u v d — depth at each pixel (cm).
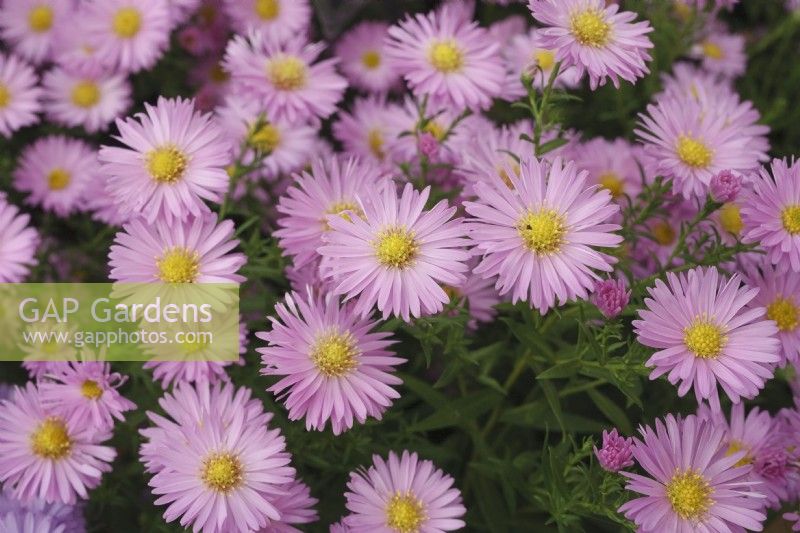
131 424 47
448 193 48
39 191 55
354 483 43
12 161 56
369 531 43
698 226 47
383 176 48
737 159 46
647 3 56
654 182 46
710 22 59
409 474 44
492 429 50
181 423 44
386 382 43
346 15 57
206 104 56
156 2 54
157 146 45
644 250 48
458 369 47
